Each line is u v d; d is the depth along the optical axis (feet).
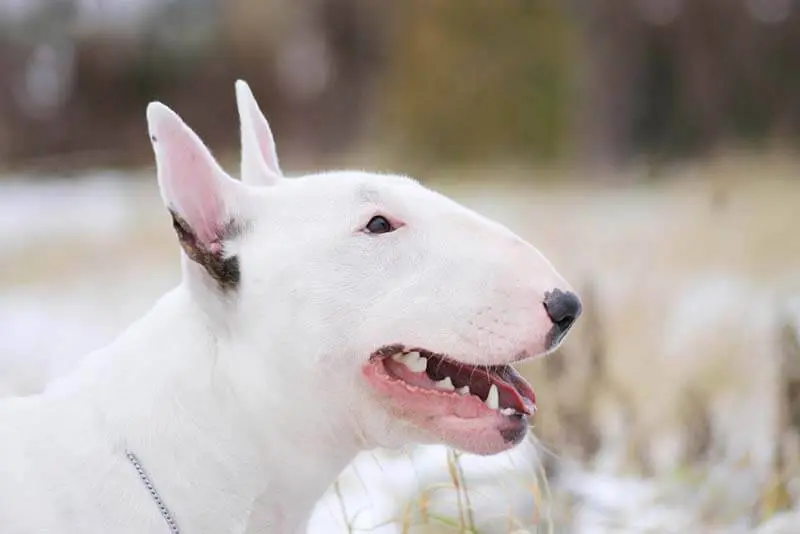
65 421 11.52
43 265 42.14
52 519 10.94
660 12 87.30
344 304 11.59
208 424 11.48
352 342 11.59
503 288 11.43
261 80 92.17
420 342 11.45
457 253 11.63
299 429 11.72
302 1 93.91
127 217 52.70
